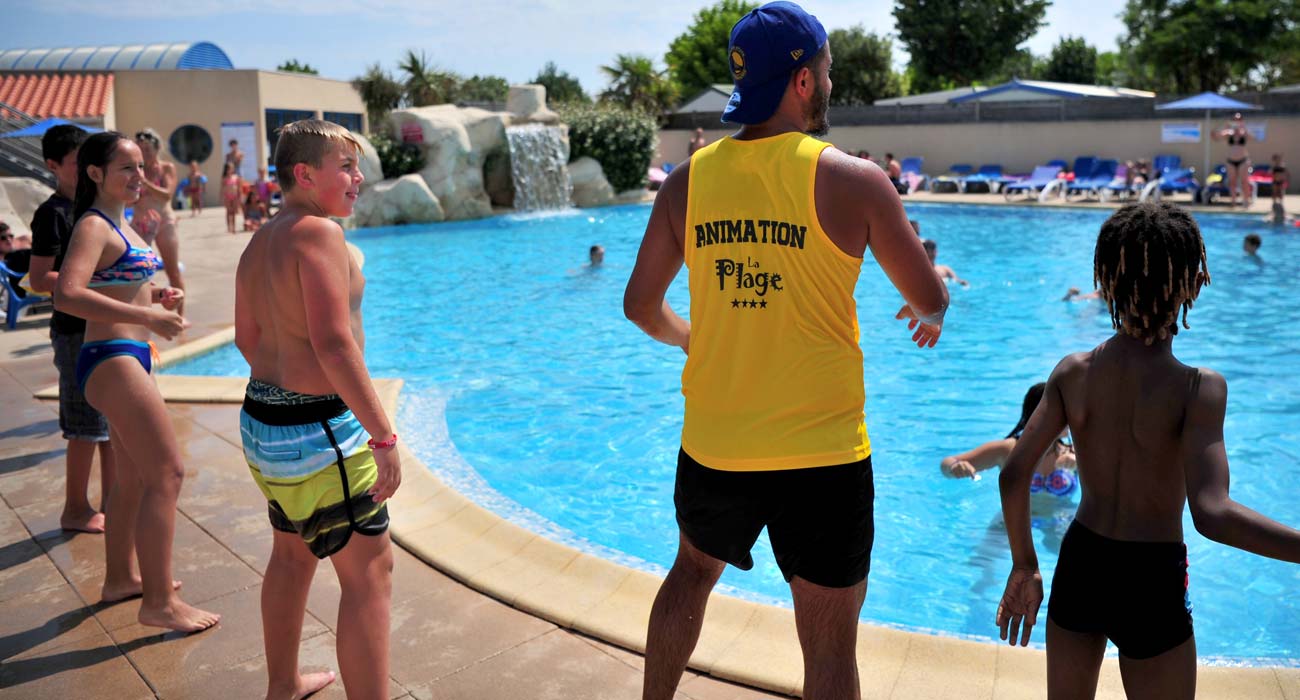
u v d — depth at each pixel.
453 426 7.19
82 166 3.57
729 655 3.18
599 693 3.03
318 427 2.61
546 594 3.67
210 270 13.87
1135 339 2.16
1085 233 17.78
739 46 2.20
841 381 2.17
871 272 14.19
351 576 2.70
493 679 3.12
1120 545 2.15
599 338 10.25
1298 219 17.75
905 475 6.05
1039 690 2.98
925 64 46.56
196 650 3.34
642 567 4.36
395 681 3.10
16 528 4.45
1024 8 45.12
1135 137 24.47
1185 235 2.06
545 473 6.23
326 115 31.66
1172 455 2.09
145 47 35.41
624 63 39.59
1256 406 7.28
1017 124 26.28
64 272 3.38
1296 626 4.18
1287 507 5.43
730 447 2.21
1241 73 36.69
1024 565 2.31
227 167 19.58
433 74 35.34
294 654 2.98
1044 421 2.29
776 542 2.23
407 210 22.03
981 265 14.38
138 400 3.39
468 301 12.48
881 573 4.76
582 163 26.30
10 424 6.18
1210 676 3.03
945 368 8.69
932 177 27.17
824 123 2.32
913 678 3.07
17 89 26.61
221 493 4.85
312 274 2.47
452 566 3.93
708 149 2.30
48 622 3.55
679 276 13.99
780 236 2.13
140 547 3.40
